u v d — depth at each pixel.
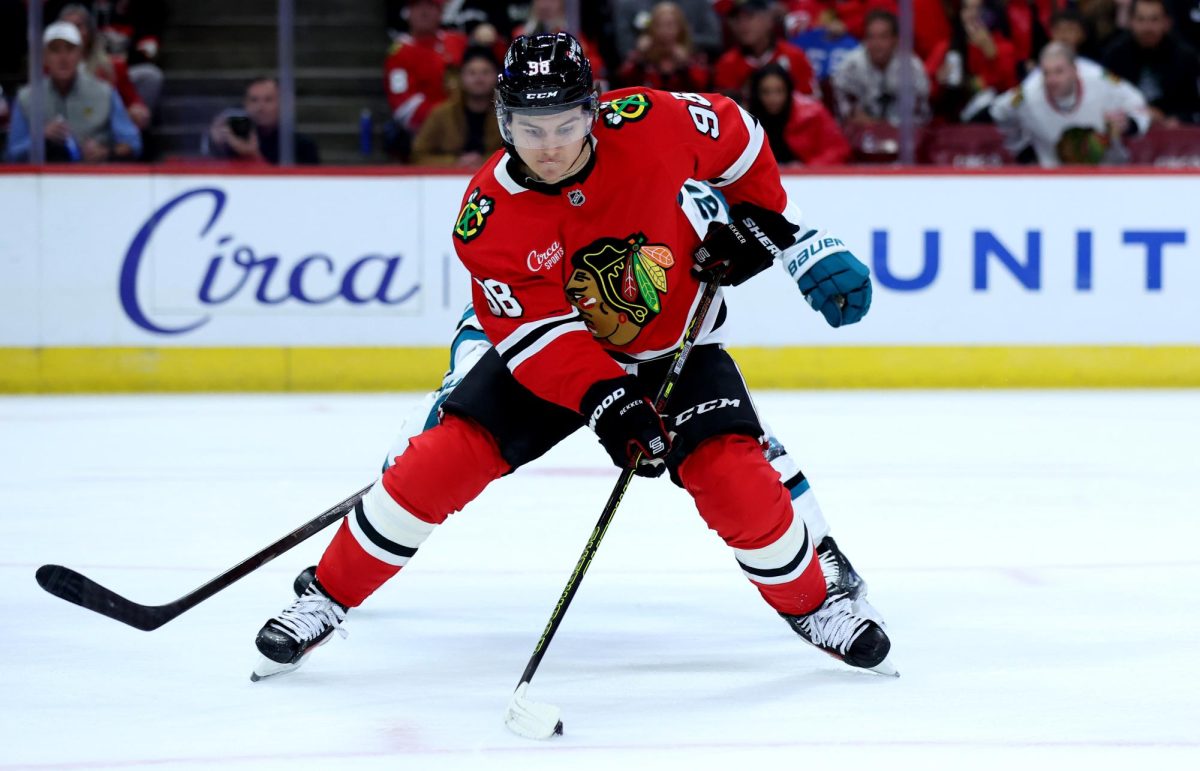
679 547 12.91
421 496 8.62
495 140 26.02
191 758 7.25
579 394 8.32
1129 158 25.81
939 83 25.91
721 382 8.81
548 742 7.51
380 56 25.97
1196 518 14.21
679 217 8.95
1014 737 7.51
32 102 25.55
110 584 11.45
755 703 8.22
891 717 7.91
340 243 25.53
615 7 25.78
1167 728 7.65
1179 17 25.58
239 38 26.05
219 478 16.77
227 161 25.77
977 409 22.72
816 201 25.33
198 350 25.56
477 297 8.66
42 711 8.09
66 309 25.39
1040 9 25.94
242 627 10.07
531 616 10.44
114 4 25.73
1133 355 25.59
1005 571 11.87
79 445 19.36
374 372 25.67
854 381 25.50
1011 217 25.42
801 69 25.83
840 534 13.48
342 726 7.81
